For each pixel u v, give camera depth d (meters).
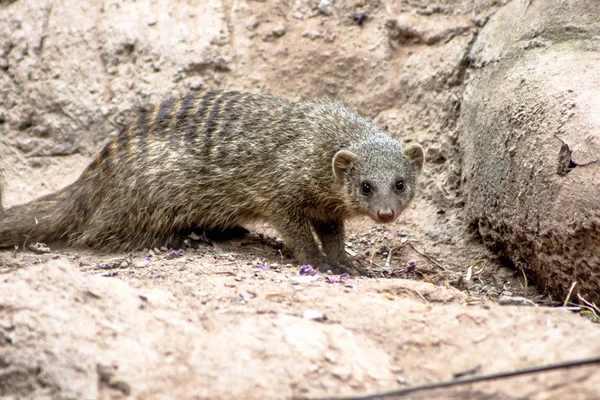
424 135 13.62
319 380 6.04
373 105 14.13
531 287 11.11
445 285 10.34
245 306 7.36
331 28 14.53
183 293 7.71
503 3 14.00
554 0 12.02
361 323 7.06
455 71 13.68
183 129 11.55
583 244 9.20
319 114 11.41
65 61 14.78
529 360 6.12
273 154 11.21
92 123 14.44
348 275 9.87
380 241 12.70
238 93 12.01
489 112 11.77
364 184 10.67
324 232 11.60
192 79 14.23
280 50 14.40
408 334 6.87
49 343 6.14
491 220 11.55
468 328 6.94
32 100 14.71
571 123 9.56
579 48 11.11
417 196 13.34
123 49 14.66
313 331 6.68
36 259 10.53
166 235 11.62
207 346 6.35
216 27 14.53
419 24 14.35
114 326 6.55
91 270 9.57
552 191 9.62
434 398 5.64
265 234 12.99
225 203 11.55
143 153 11.45
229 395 5.77
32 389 5.77
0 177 12.11
